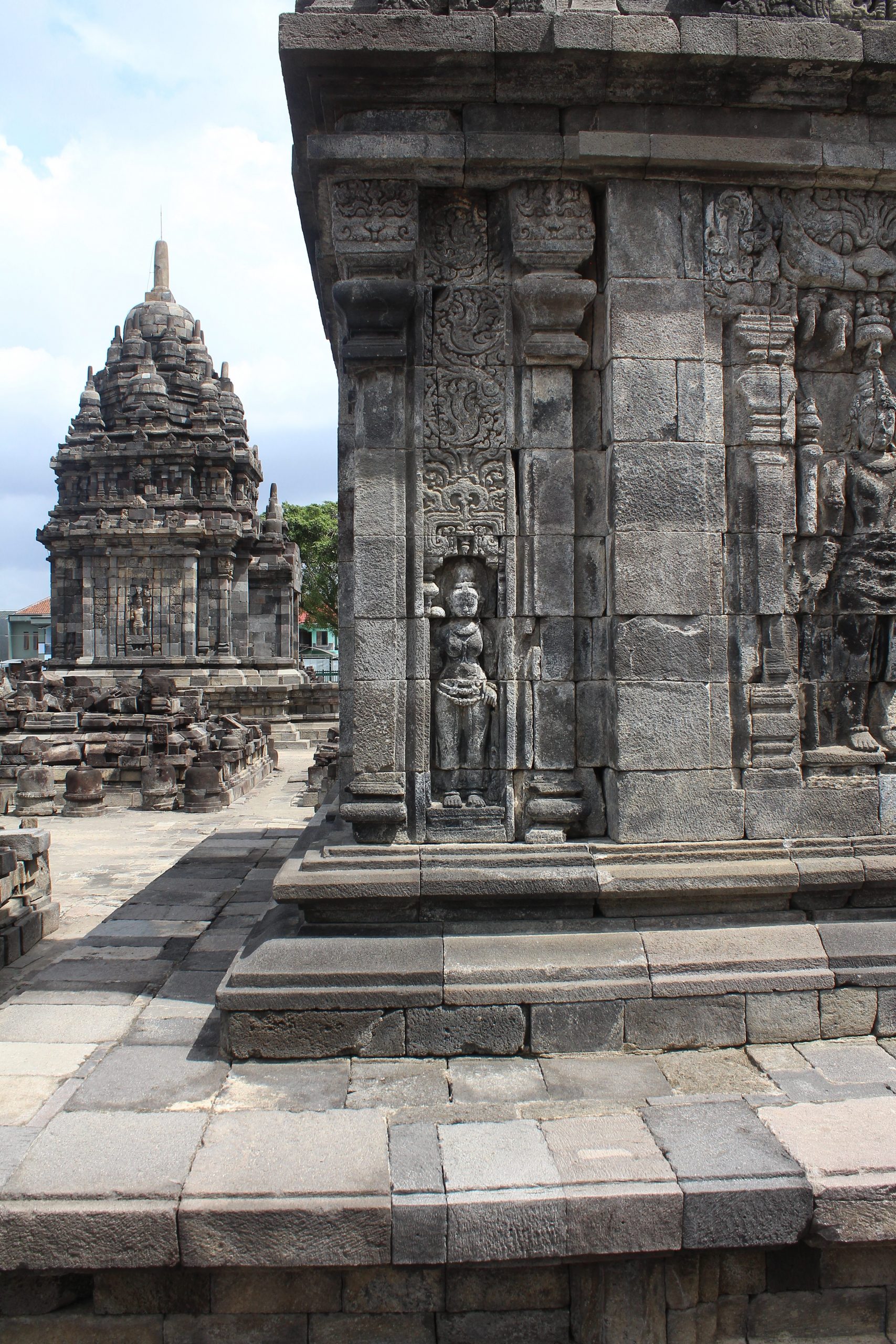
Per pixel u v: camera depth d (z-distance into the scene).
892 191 5.68
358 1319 3.74
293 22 5.02
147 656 33.91
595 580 5.63
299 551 43.03
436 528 5.52
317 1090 4.42
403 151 5.25
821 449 5.77
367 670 5.43
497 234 5.59
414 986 4.78
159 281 42.34
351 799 5.73
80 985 6.02
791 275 5.62
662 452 5.44
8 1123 4.13
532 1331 3.77
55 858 11.39
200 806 15.86
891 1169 3.72
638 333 5.46
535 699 5.51
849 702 5.78
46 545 35.44
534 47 5.07
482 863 5.24
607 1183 3.64
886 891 5.40
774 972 4.97
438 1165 3.74
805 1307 3.85
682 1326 3.78
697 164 5.39
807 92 5.38
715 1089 4.45
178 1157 3.80
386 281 5.35
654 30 5.11
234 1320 3.71
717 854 5.34
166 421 37.78
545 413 5.51
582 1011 4.84
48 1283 3.70
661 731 5.41
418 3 5.18
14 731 19.05
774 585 5.55
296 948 4.93
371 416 5.44
